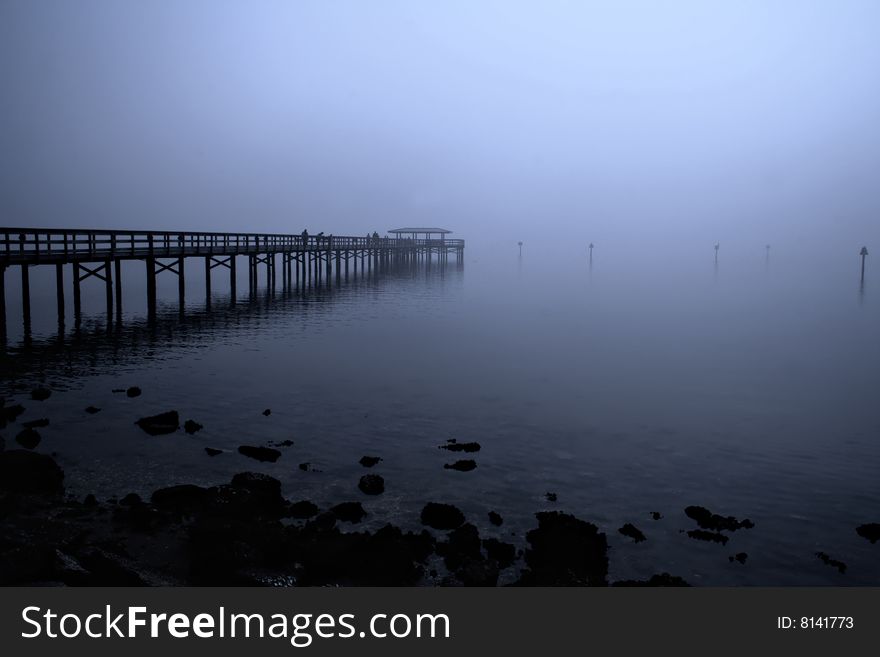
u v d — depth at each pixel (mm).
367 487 9062
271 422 12180
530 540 7703
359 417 12680
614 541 7797
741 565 7305
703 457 10805
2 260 19922
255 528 7375
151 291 26344
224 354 18594
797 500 9086
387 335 22859
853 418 13156
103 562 6695
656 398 14648
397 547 7102
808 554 7570
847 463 10555
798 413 13516
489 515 8320
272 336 22062
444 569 7035
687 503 8953
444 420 12641
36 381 14852
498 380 16172
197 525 7555
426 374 16625
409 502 8758
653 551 7578
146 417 11844
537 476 9828
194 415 12484
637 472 10086
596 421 12789
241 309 29688
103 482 9172
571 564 7148
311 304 32656
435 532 7891
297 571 6816
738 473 10094
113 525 7734
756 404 14211
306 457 10367
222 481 9297
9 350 18578
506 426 12352
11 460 8914
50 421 11859
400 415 12898
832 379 16781
